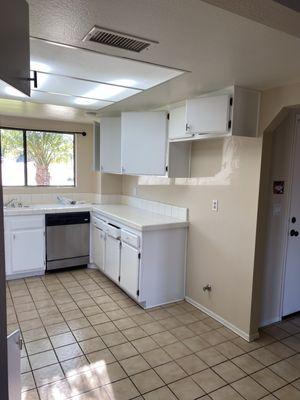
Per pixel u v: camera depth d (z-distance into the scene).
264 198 2.64
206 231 3.16
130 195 4.52
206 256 3.17
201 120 2.63
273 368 2.34
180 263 3.44
